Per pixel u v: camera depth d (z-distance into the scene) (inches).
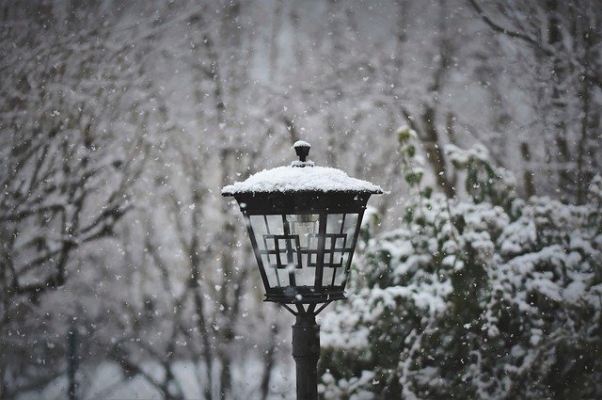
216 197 746.2
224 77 788.6
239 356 684.1
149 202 743.1
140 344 693.9
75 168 696.4
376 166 762.8
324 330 416.5
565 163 628.1
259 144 771.4
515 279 409.1
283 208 263.0
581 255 415.5
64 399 663.8
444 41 760.3
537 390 390.9
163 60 781.9
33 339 663.8
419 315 407.8
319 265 263.4
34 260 651.5
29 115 687.7
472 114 737.6
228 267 696.4
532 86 680.4
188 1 789.9
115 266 723.4
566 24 653.3
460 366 405.1
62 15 730.2
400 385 410.3
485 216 414.3
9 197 661.3
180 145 762.8
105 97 732.0
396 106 765.9
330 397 408.5
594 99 637.3
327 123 783.1
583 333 394.3
